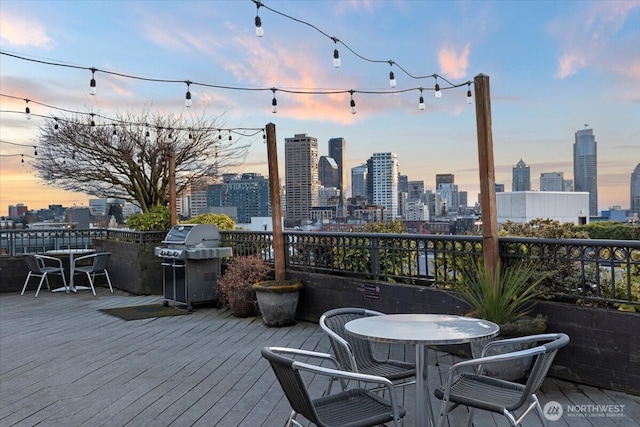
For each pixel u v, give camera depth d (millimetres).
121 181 11992
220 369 4508
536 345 3863
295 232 6805
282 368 2387
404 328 2869
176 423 3330
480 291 4262
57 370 4523
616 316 3801
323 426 2367
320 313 6395
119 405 3656
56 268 9555
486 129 4559
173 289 7617
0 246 9930
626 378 3746
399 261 5672
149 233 9227
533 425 3221
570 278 4141
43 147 11680
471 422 2934
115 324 6531
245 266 6934
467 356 4793
